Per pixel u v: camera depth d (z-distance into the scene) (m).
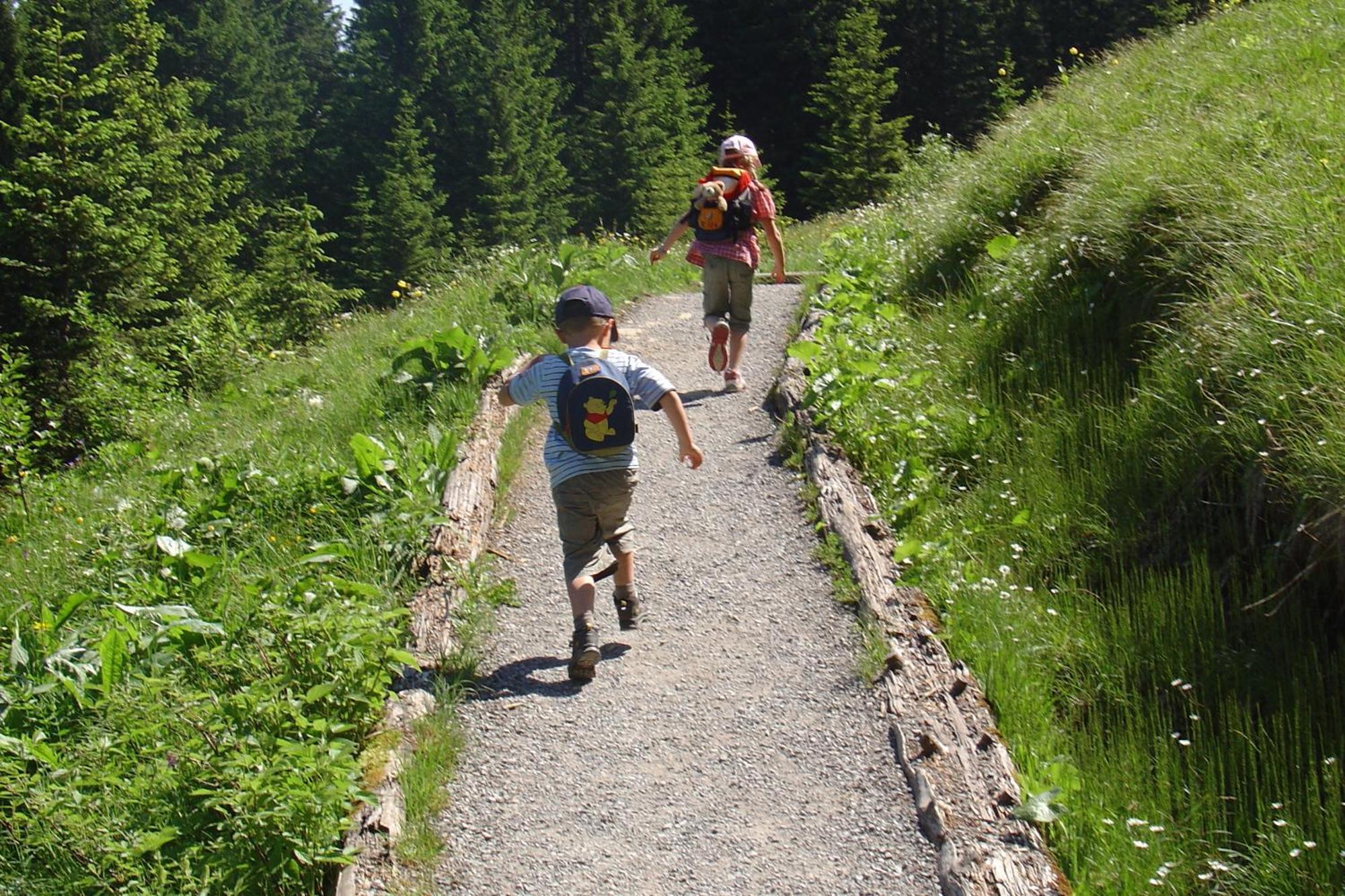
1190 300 6.25
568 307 4.88
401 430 7.38
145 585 5.37
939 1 51.22
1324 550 4.70
